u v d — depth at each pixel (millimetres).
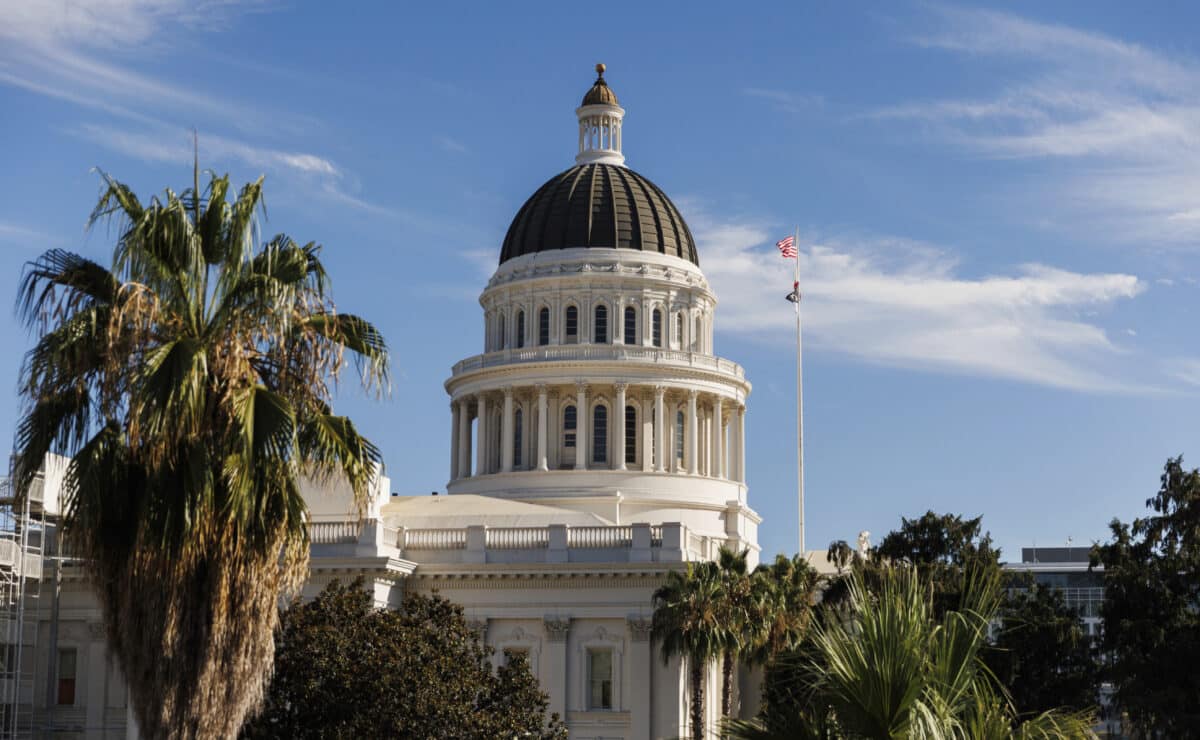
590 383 123812
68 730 86500
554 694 86938
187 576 33250
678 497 122188
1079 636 89938
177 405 31766
